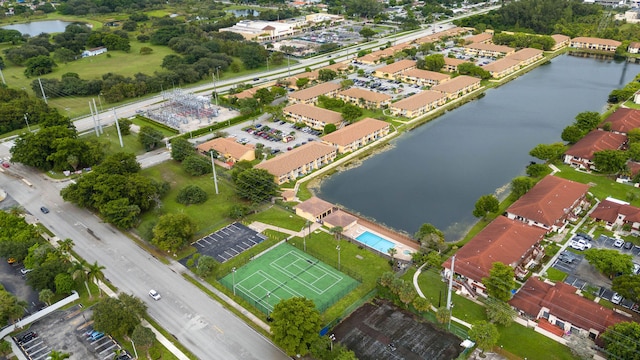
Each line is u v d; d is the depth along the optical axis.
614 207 137.25
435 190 161.88
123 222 134.25
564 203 137.25
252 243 132.50
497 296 103.56
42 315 105.94
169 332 101.06
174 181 168.12
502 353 94.00
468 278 111.31
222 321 104.19
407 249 129.25
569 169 168.00
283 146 193.12
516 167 176.12
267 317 104.75
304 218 144.62
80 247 130.75
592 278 114.38
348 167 179.38
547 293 105.06
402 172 174.62
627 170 156.75
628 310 103.31
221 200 155.12
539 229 125.69
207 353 95.62
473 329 92.44
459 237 135.00
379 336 98.38
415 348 95.19
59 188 164.00
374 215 147.75
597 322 95.88
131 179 145.50
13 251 120.88
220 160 182.88
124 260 125.31
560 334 97.75
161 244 123.62
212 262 118.12
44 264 112.81
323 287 114.19
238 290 113.75
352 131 195.50
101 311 97.50
